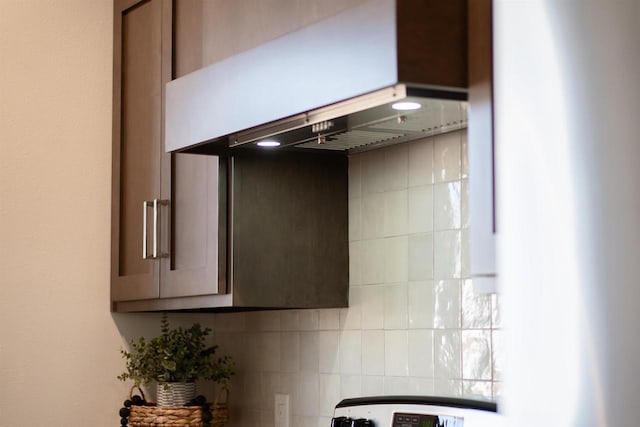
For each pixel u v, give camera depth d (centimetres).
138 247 296
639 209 129
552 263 138
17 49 301
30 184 300
